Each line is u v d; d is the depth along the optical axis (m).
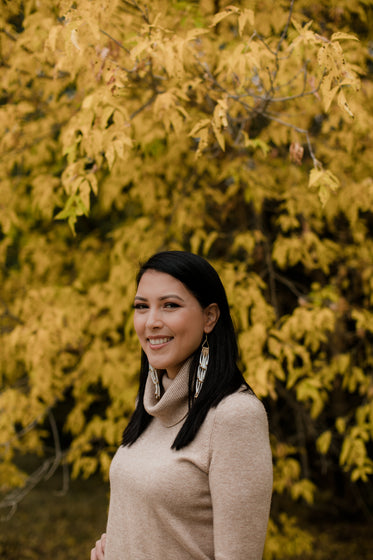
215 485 1.07
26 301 2.84
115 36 2.13
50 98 2.99
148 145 2.86
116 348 2.81
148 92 2.60
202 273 1.21
